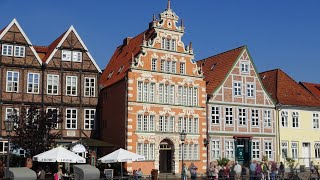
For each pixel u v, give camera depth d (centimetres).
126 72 4903
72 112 5050
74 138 5022
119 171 4591
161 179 4494
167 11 5178
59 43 5056
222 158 5109
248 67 5641
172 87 5103
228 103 5422
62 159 3434
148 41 5012
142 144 4828
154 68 5025
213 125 5288
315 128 6009
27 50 4909
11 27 4853
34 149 4209
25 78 4869
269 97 5725
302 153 5856
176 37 5200
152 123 4925
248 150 5475
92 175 2517
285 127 5769
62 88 5022
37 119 4291
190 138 5109
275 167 4278
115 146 4656
